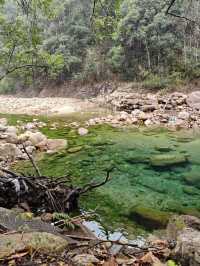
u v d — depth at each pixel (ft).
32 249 10.00
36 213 17.21
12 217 13.50
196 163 29.22
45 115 61.36
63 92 116.88
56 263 9.64
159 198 21.48
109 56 106.22
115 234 16.05
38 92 127.24
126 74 99.96
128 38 95.91
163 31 92.63
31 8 26.66
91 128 47.67
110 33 22.89
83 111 65.36
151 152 33.22
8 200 17.74
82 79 110.73
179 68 88.63
